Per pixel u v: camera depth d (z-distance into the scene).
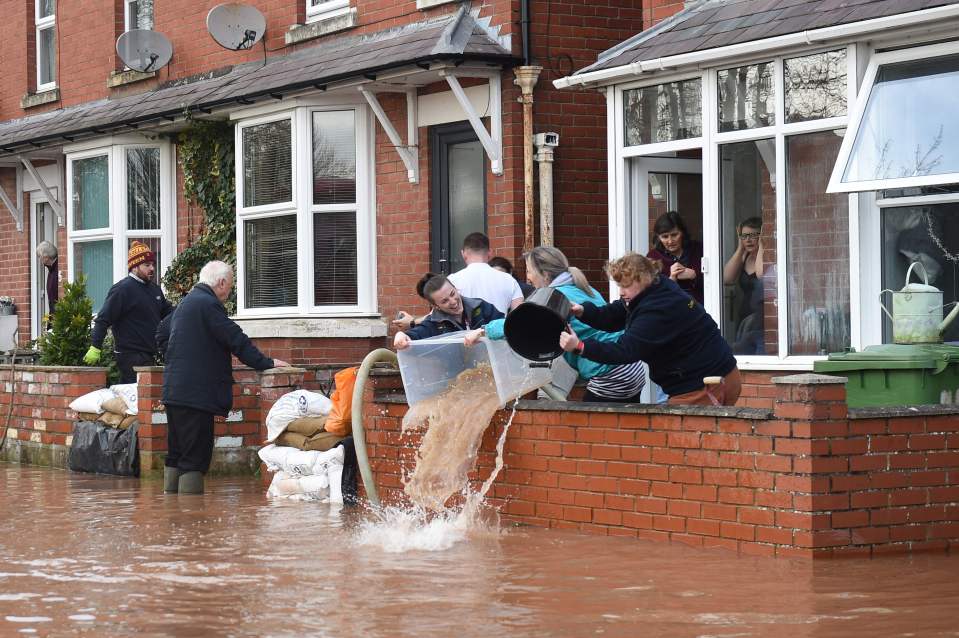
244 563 18.12
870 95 23.33
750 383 25.88
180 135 42.44
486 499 21.72
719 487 18.39
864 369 20.70
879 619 14.22
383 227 35.38
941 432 18.20
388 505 23.58
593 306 21.28
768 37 24.55
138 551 19.27
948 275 23.27
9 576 17.36
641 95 27.84
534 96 31.81
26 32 49.94
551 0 32.00
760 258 25.83
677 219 26.61
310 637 13.85
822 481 17.39
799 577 16.38
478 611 14.91
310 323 35.31
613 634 13.77
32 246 51.31
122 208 43.62
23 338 51.56
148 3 44.00
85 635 14.10
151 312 33.75
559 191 32.12
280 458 25.52
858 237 24.16
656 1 29.20
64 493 26.73
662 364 19.62
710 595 15.50
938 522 18.12
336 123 35.78
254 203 37.38
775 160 25.39
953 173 21.64
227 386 26.67
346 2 36.88
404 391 24.39
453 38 31.31
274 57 38.59
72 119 45.06
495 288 24.56
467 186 33.09
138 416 29.80
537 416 20.91
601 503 19.94
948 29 22.55
